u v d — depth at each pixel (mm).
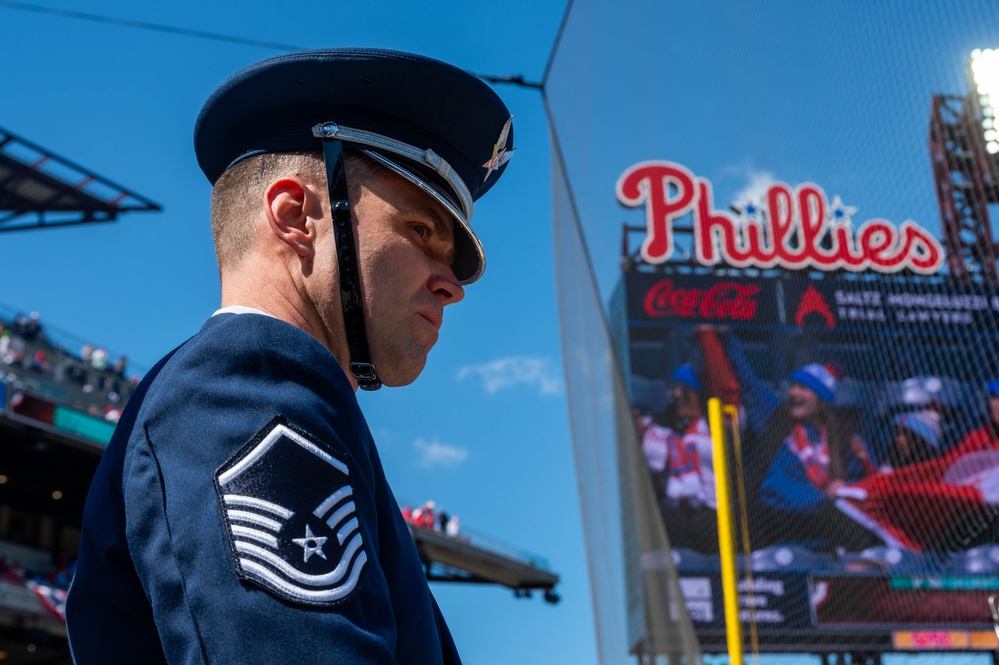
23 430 26781
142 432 894
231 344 899
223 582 786
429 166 1073
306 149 1052
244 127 1091
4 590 25000
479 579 37031
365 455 921
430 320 1064
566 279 5547
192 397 878
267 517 810
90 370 30562
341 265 1024
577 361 5352
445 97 1074
